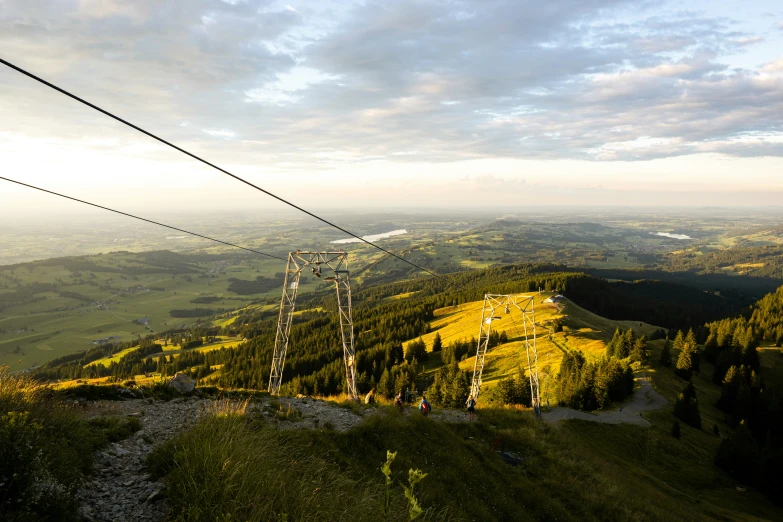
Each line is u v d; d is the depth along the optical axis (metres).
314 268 39.59
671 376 72.44
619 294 165.38
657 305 169.62
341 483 9.21
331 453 12.87
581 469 21.38
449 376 70.12
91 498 7.32
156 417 12.83
